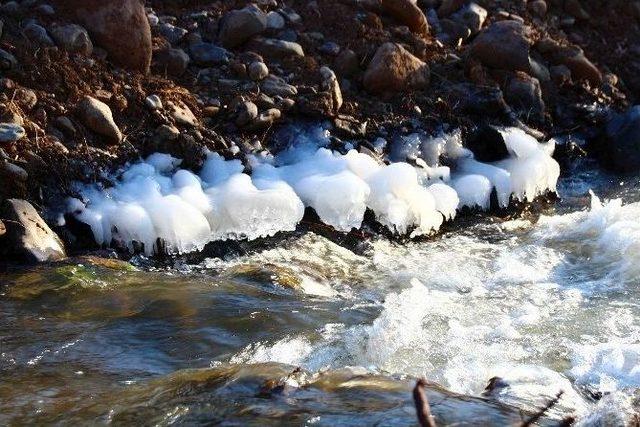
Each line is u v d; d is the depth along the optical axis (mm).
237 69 8898
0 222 6887
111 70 8414
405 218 7969
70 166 7559
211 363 5496
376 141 8758
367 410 4277
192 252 7402
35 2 8531
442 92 9430
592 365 5570
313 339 5816
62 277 6578
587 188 9219
